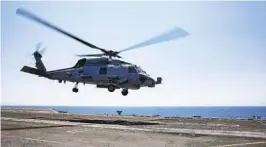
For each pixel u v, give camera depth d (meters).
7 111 56.28
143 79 30.02
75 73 32.41
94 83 32.03
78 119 35.59
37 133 21.84
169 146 16.53
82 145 16.98
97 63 31.69
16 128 24.84
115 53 31.59
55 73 33.88
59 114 47.34
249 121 33.44
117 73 30.38
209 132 21.86
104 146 16.67
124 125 27.64
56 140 18.64
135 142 17.92
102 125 27.48
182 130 23.28
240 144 16.78
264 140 18.17
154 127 25.75
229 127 25.83
